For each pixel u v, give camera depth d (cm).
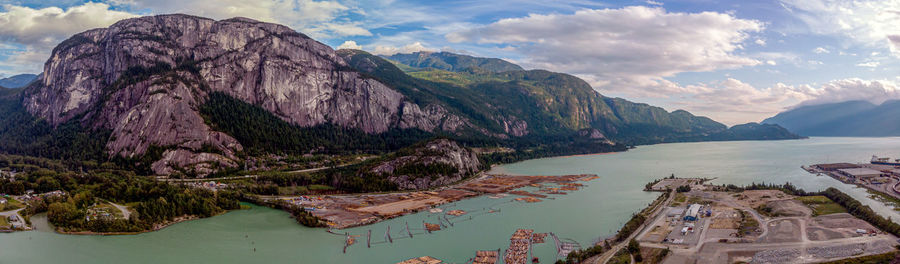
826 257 15625
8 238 18962
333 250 17962
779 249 16638
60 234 19638
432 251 17750
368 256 17225
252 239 19488
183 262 16612
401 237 19700
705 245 17500
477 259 16700
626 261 15800
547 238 19288
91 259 16900
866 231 18262
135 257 17138
